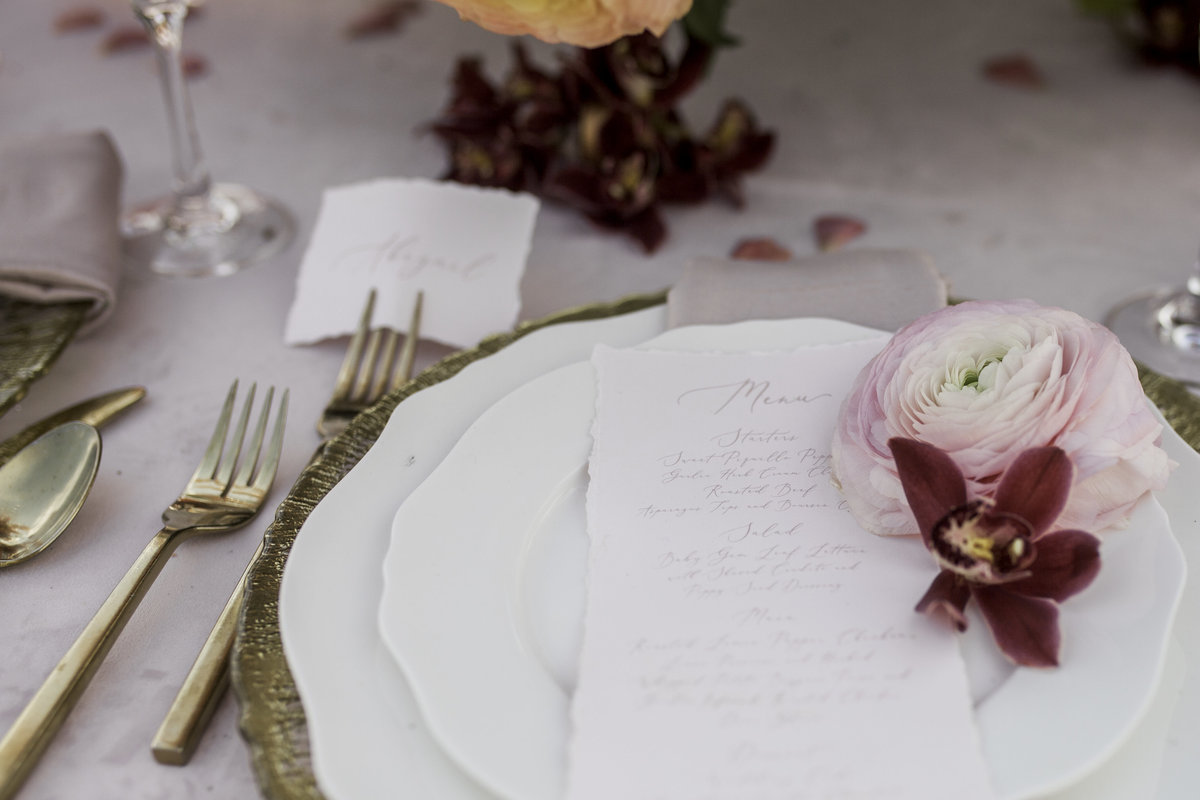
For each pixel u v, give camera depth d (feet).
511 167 2.26
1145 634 1.35
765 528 1.48
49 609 1.58
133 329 2.03
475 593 1.42
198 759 1.43
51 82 2.73
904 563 1.44
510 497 1.52
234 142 2.53
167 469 1.77
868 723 1.31
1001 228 2.26
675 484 1.53
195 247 2.21
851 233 2.23
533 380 1.64
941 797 1.26
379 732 1.33
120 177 2.17
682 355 1.66
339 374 1.94
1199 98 2.59
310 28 2.97
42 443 1.69
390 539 1.47
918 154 2.45
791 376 1.65
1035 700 1.32
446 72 2.78
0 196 2.01
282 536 1.51
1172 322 2.01
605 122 2.18
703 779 1.27
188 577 1.61
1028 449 1.40
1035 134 2.50
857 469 1.50
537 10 1.73
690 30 2.14
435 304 1.96
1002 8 2.98
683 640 1.38
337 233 2.07
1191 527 1.49
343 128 2.58
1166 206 2.29
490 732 1.31
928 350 1.51
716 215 2.31
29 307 1.94
